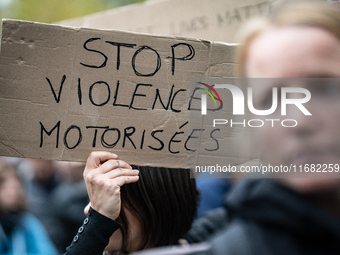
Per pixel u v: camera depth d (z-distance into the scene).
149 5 1.72
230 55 1.15
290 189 0.48
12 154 1.09
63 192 2.79
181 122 1.14
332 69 0.52
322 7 0.55
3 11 6.82
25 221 2.15
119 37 1.12
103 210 1.05
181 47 1.14
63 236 2.68
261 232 0.47
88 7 6.70
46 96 1.10
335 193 0.48
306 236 0.46
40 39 1.09
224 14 1.57
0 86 1.08
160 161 1.14
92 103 1.11
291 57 0.54
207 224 1.39
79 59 1.10
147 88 1.13
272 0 1.35
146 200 1.19
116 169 1.09
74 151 1.11
